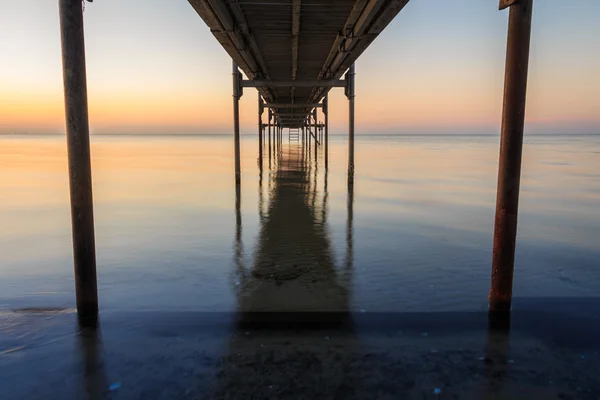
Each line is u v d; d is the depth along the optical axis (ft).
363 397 8.27
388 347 10.18
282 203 31.65
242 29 26.13
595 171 59.62
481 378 8.91
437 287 14.26
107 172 57.67
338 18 24.54
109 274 15.69
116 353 9.89
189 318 11.85
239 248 19.20
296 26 25.53
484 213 27.96
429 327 11.27
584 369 9.25
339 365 9.36
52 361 9.55
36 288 14.34
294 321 11.67
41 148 147.54
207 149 148.36
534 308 12.50
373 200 33.24
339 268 16.34
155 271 16.06
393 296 13.47
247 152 123.24
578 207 30.58
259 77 44.34
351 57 32.45
